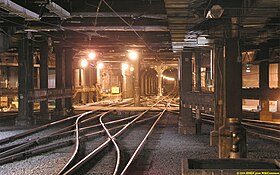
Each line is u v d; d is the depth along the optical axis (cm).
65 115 2628
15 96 3238
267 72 2230
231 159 613
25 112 2055
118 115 2675
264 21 1050
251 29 1153
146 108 3092
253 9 905
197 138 1603
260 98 2239
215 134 1396
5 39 1912
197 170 532
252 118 2364
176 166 1038
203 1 909
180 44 1494
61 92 2606
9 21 1495
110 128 1952
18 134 1588
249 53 2761
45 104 2361
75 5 1290
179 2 802
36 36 2150
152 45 2162
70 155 1214
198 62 2544
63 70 2700
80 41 2191
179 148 1338
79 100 3978
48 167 1033
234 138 946
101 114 2567
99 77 4703
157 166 1038
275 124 1962
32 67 2111
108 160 1148
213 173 529
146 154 1221
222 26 1048
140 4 1280
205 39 1288
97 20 1544
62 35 1942
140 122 2180
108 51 2797
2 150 1253
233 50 990
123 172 880
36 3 1191
